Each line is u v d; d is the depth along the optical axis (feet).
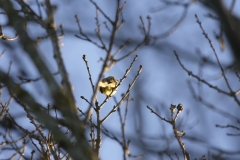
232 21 23.31
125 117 35.09
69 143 13.93
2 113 30.55
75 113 14.29
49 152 27.66
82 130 14.08
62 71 33.42
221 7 23.65
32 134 29.35
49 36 35.99
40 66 14.52
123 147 33.81
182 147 28.68
